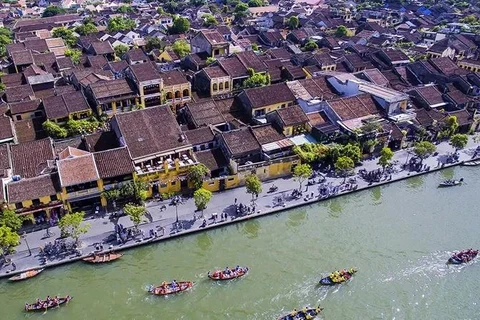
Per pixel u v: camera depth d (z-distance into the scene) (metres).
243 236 70.88
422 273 62.91
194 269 63.66
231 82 118.62
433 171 89.50
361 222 74.38
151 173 75.75
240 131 86.50
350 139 90.81
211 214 73.69
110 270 63.12
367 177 85.44
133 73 108.19
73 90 113.44
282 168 84.56
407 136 98.69
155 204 76.00
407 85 124.62
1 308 56.88
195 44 147.75
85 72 121.00
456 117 104.19
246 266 64.06
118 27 193.25
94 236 67.75
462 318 56.03
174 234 68.56
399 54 145.38
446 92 117.62
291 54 152.38
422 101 112.62
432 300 58.47
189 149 82.69
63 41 162.50
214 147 88.12
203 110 97.75
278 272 63.00
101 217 72.12
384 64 141.75
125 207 68.12
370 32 187.50
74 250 64.50
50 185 69.69
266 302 57.88
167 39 173.88
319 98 107.00
